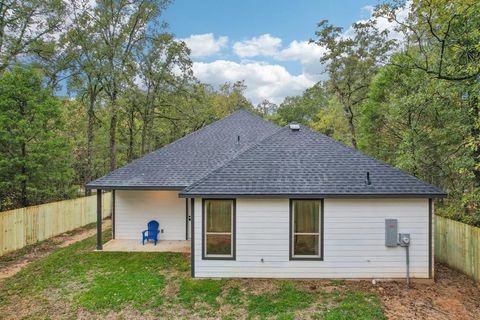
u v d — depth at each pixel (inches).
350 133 994.7
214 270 373.4
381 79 762.8
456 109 457.4
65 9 771.4
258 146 442.9
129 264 422.9
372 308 289.7
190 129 1191.6
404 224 367.6
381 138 786.8
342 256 370.3
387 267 368.2
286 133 469.4
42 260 453.4
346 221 371.2
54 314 288.4
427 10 358.9
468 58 388.5
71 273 391.9
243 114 718.5
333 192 362.6
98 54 814.5
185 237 555.2
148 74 930.7
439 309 289.9
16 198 597.6
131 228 558.9
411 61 446.6
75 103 967.6
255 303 304.8
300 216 375.6
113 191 556.7
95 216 796.0
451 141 486.6
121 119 1008.9
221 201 378.6
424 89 499.5
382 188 366.3
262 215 374.0
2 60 685.3
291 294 324.5
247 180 383.9
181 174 517.0
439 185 565.0
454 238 404.2
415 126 534.9
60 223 639.1
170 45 939.3
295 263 371.2
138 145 1301.7
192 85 1008.2
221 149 591.5
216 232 378.3
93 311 292.0
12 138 558.3
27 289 348.5
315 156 421.7
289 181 381.1
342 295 321.7
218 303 307.0
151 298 317.4
